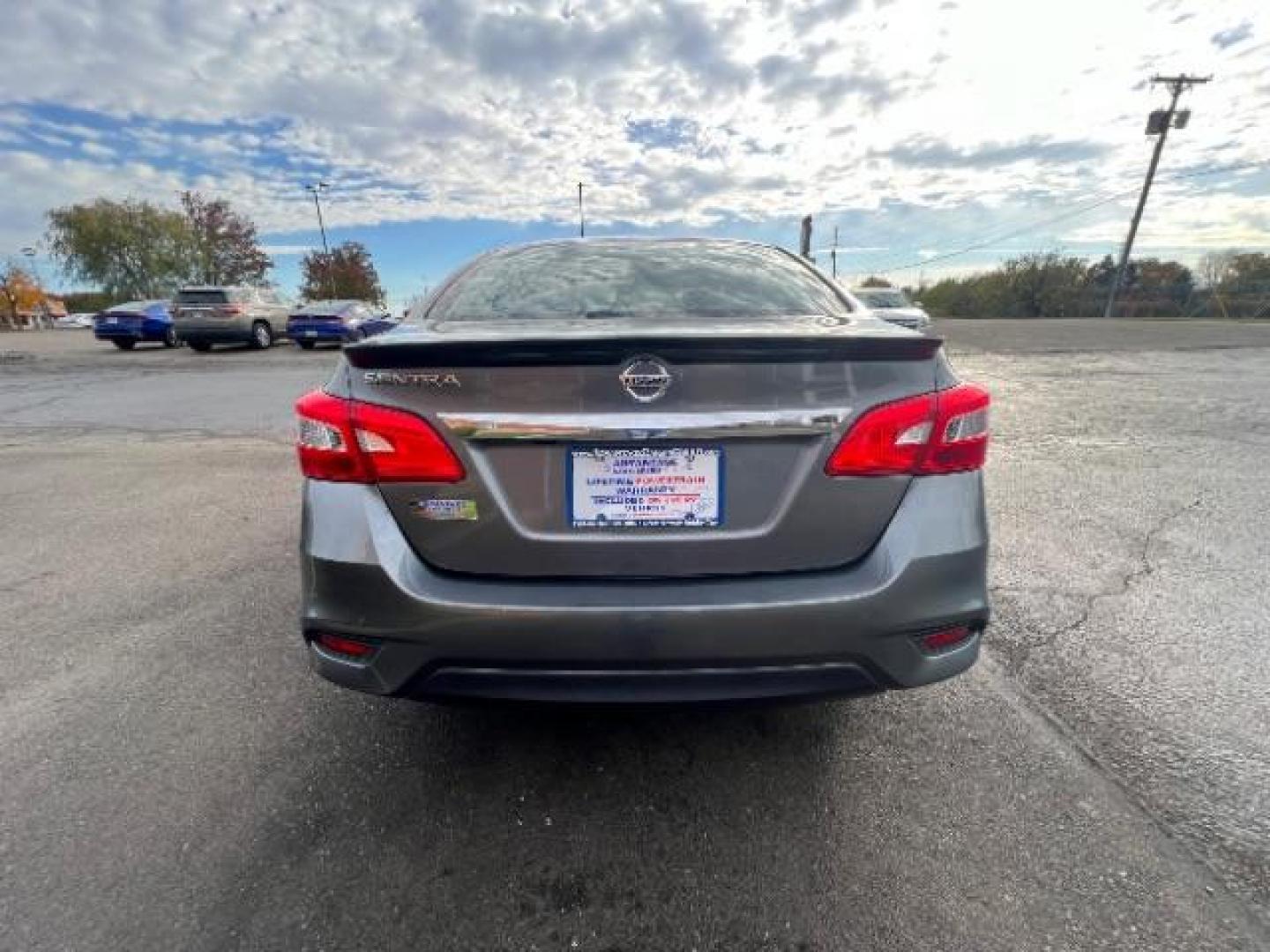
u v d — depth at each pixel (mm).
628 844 1645
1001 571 3174
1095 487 4512
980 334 20234
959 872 1548
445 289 2303
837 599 1534
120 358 16125
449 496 1566
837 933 1407
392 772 1906
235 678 2395
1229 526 3748
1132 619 2711
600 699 1563
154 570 3383
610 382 1511
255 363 14570
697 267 2381
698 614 1511
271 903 1486
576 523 1563
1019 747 1968
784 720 2109
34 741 2045
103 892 1512
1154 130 33781
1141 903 1461
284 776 1894
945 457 1616
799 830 1680
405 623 1559
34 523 4141
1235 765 1879
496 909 1473
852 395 1559
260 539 3832
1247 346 15727
